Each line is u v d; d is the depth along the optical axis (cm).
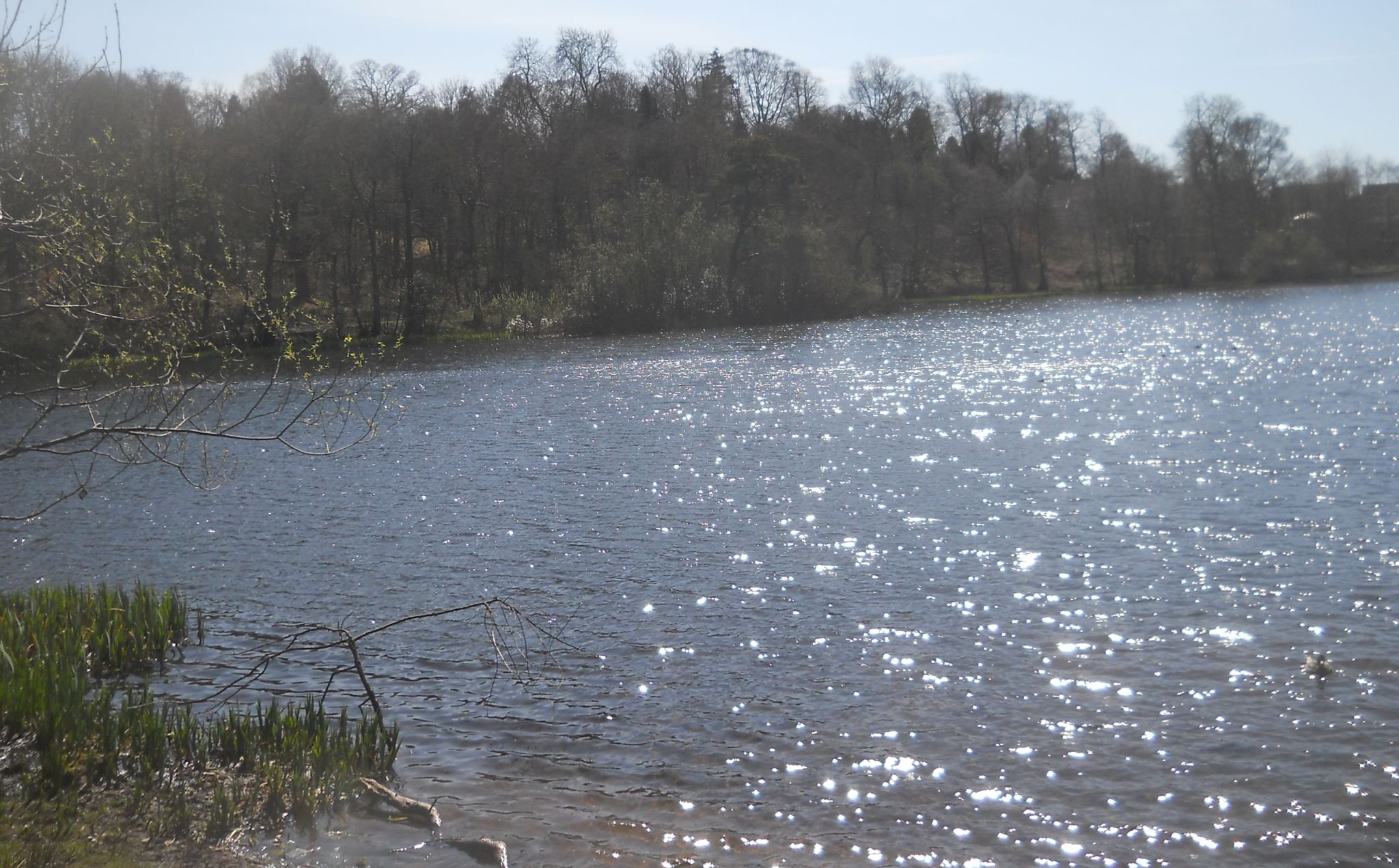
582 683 1248
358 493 2361
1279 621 1374
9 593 1611
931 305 8988
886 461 2550
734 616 1472
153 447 2792
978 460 2520
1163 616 1410
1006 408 3347
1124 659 1270
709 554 1788
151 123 2978
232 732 1019
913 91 10869
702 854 880
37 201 1107
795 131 9794
